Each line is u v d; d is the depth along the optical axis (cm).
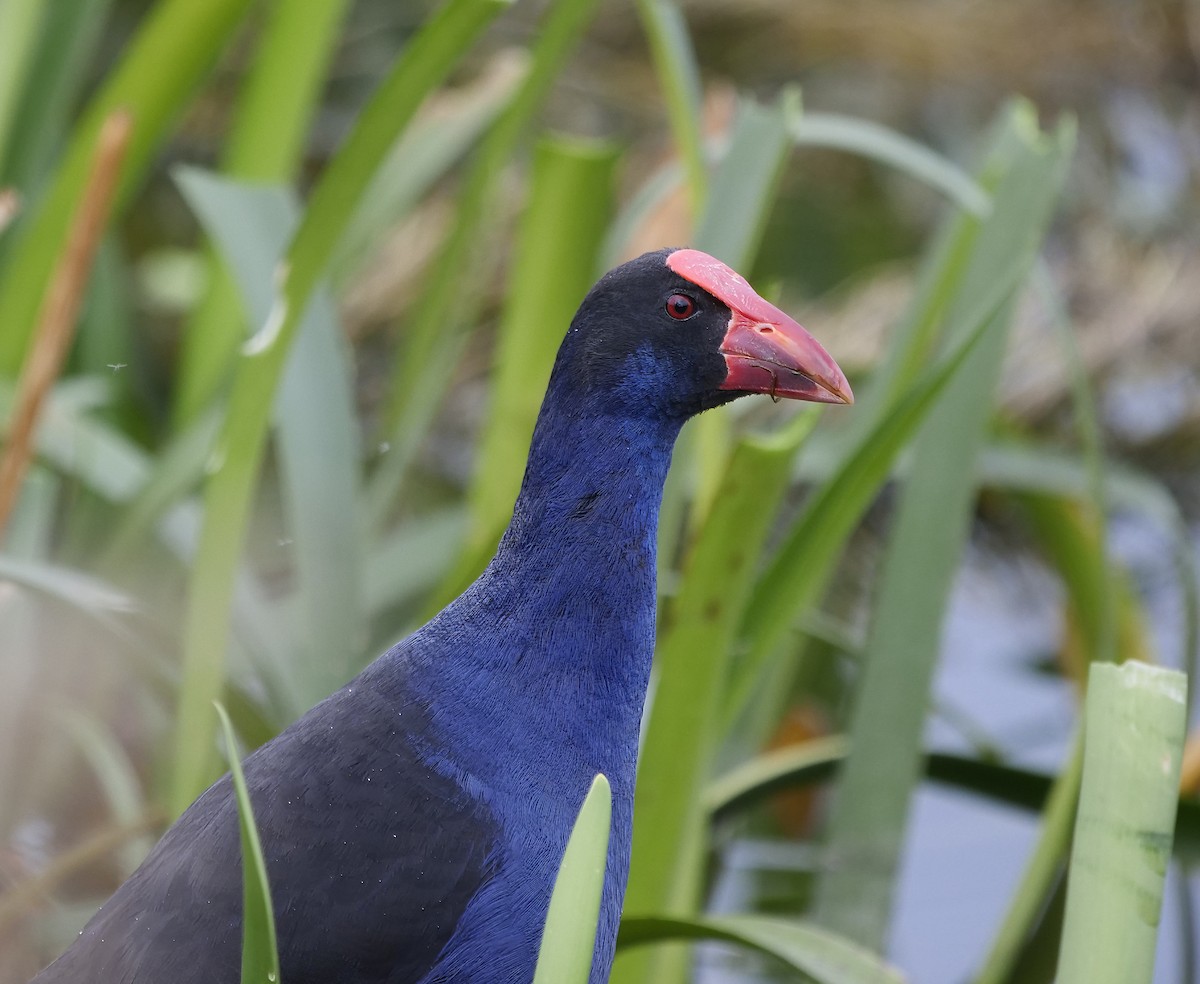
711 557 665
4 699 684
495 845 654
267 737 674
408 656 657
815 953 662
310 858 652
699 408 660
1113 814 650
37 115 699
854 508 670
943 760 685
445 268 695
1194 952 688
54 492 690
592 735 658
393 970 653
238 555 671
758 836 707
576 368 658
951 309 682
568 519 658
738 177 678
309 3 695
